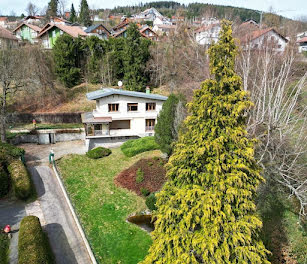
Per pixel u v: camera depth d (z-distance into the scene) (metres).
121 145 34.16
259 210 19.09
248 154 9.59
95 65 49.78
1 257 16.06
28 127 38.00
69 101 45.47
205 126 9.91
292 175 18.92
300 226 18.05
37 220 17.94
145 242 17.98
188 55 47.00
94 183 25.39
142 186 24.55
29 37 66.31
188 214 9.58
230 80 9.45
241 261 9.31
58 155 31.42
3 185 22.70
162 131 26.25
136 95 32.91
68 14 117.81
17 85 36.75
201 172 10.11
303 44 57.44
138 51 46.25
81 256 16.58
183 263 9.50
